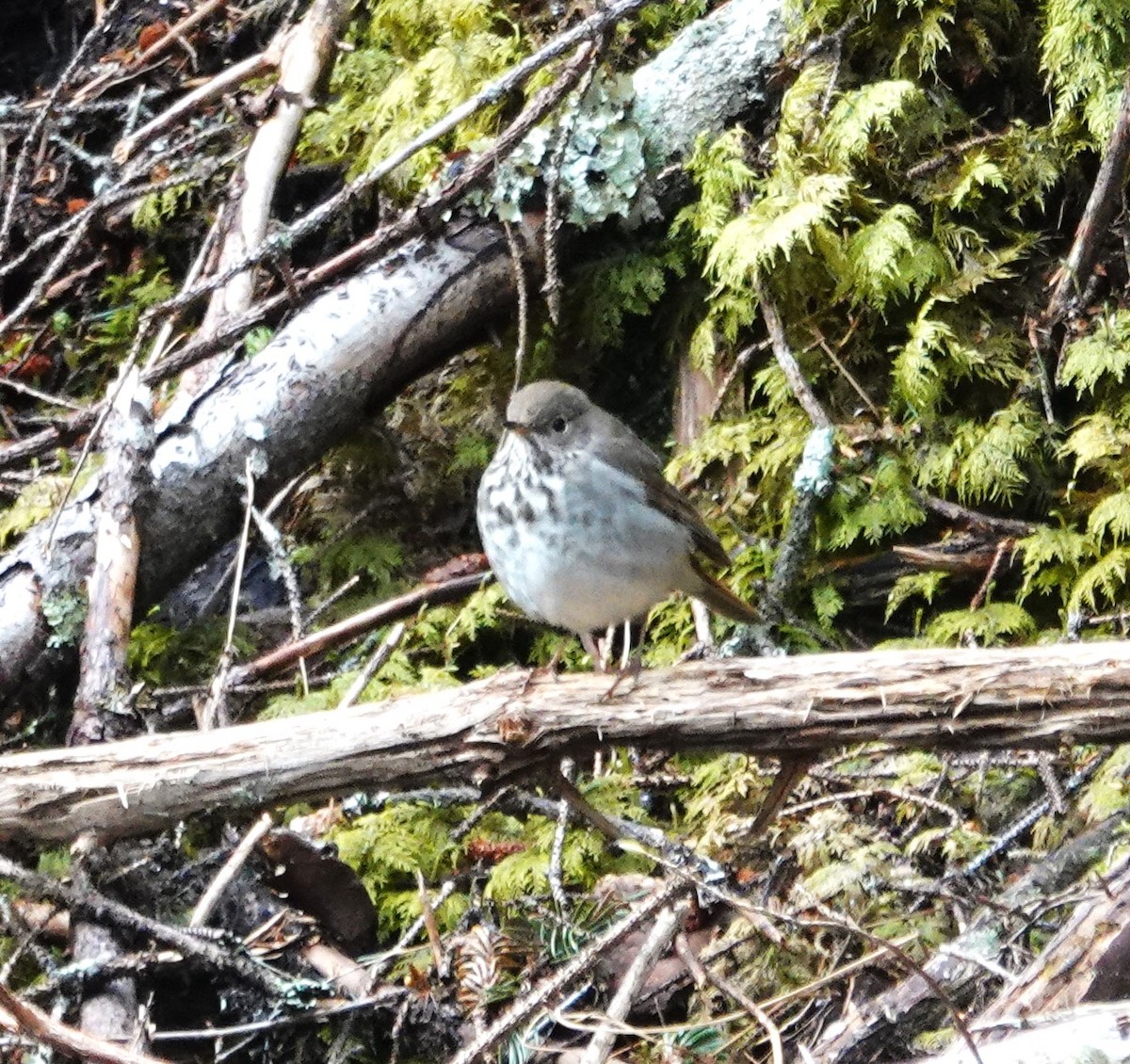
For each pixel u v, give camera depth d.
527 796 4.14
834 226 5.08
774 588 4.73
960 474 4.88
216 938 3.50
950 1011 2.88
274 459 4.78
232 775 3.24
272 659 4.53
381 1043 3.58
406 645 4.96
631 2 4.70
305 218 4.80
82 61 5.83
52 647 4.36
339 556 5.16
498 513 3.79
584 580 3.75
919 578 4.82
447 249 5.01
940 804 3.97
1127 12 4.94
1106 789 3.99
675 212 5.35
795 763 3.30
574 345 5.43
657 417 5.52
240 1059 3.58
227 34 6.12
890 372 5.14
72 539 4.42
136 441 4.52
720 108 5.29
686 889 3.19
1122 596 4.69
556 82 4.80
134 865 3.53
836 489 4.91
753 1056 3.46
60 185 5.95
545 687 3.22
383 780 3.25
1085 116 4.98
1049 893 3.59
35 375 5.78
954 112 5.17
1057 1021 2.79
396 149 5.45
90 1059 3.00
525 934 3.62
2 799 3.25
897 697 3.13
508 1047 3.31
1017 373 4.96
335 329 4.86
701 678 3.20
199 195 5.90
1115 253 5.00
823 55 5.25
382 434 5.34
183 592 5.12
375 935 3.82
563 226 5.20
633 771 4.50
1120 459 4.76
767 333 5.27
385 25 5.82
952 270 5.02
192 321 5.70
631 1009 3.47
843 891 3.75
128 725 3.98
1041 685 3.08
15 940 3.76
